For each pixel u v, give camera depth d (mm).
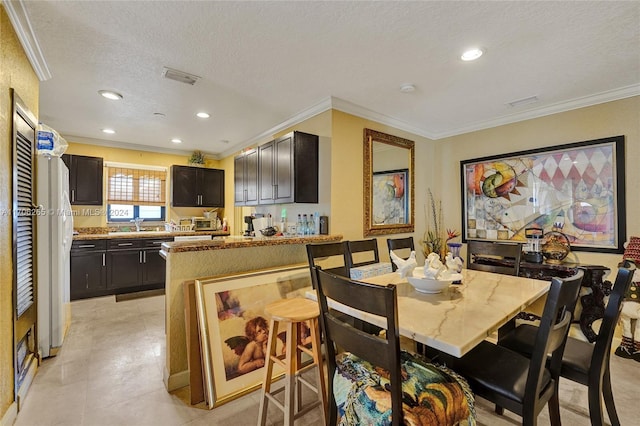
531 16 1729
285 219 3871
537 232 3172
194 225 5320
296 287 2533
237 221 5219
